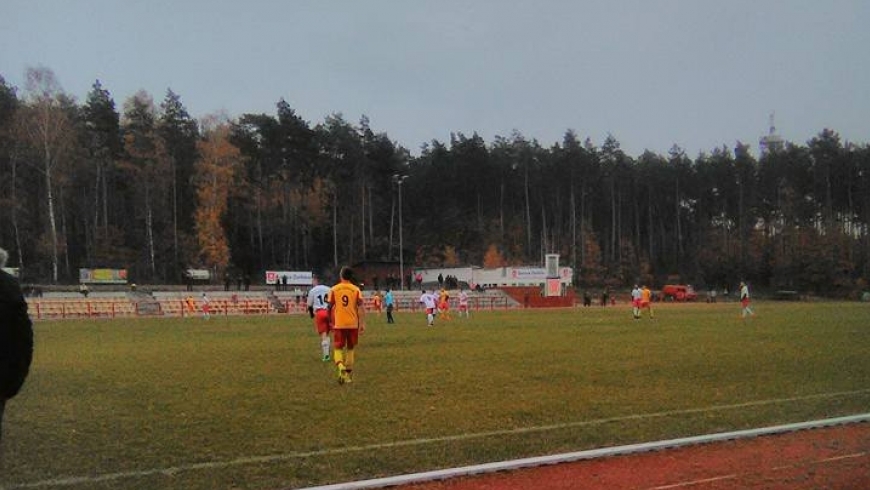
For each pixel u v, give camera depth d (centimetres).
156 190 7894
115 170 8119
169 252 7894
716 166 12431
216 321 4006
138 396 1105
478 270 8331
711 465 699
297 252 9544
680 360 1587
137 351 1961
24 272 6819
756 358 1614
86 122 8050
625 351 1817
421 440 781
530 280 8212
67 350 2006
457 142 12456
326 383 1251
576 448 754
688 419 901
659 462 709
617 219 12312
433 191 11894
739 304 6950
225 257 7469
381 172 10888
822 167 11288
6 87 7325
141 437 805
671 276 11219
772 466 697
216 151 7506
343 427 859
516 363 1552
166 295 5719
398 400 1055
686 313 4481
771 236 10875
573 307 6650
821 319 3419
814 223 10938
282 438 798
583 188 11694
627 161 12362
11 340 520
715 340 2147
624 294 9738
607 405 1005
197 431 838
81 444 771
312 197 9394
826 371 1374
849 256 9462
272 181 9225
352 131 10594
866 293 8206
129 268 7594
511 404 1016
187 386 1217
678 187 12419
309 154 9462
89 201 8119
